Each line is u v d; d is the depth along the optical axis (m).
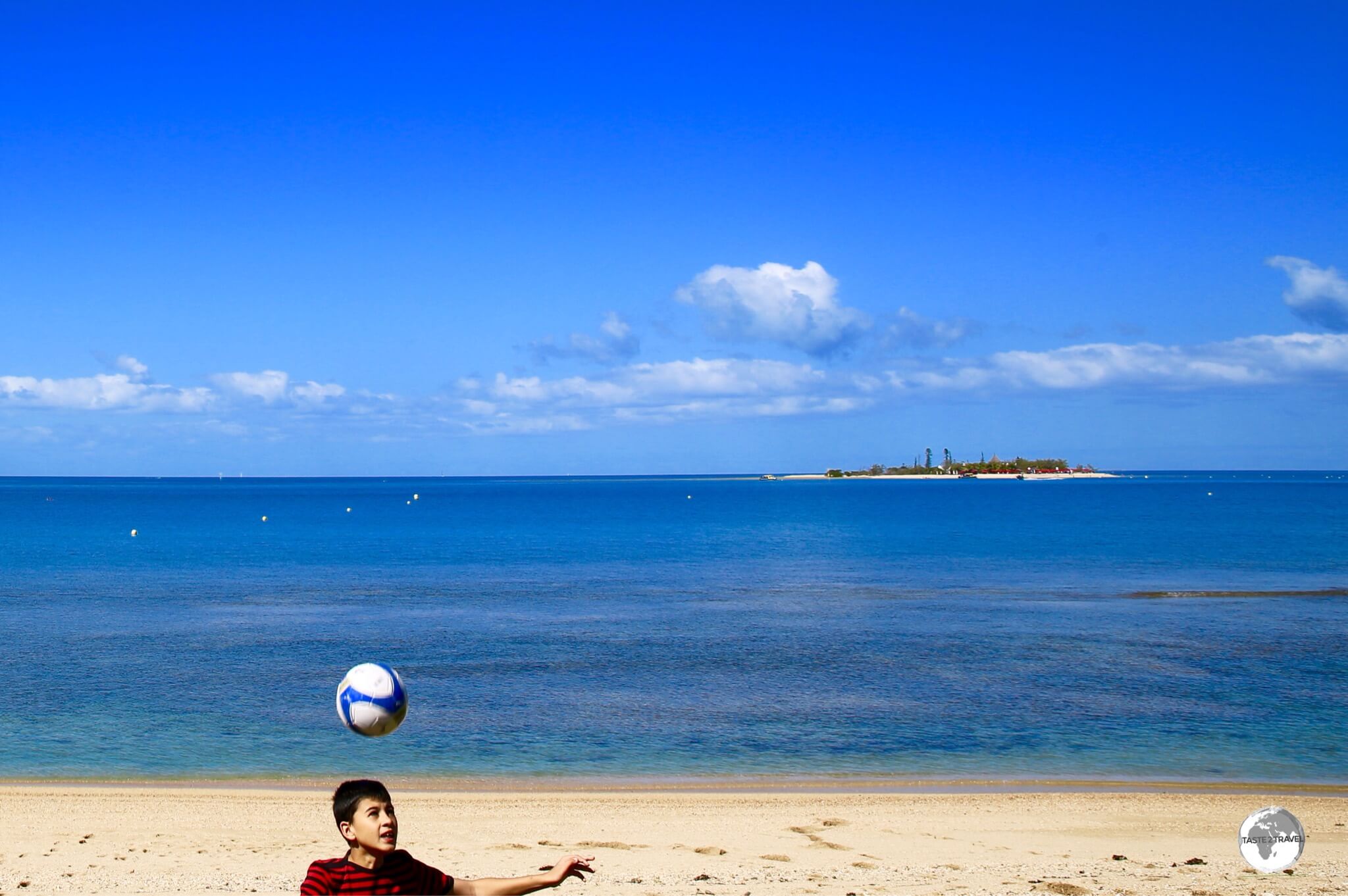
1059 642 28.53
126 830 12.37
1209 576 47.88
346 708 5.74
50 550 64.25
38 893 9.34
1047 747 17.42
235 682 22.56
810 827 12.73
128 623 31.98
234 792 14.53
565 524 99.12
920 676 23.52
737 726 18.75
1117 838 12.30
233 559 57.66
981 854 11.55
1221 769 16.14
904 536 79.50
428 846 11.67
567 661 25.38
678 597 39.72
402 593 40.69
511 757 16.72
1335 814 13.43
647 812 13.46
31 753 16.78
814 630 30.94
